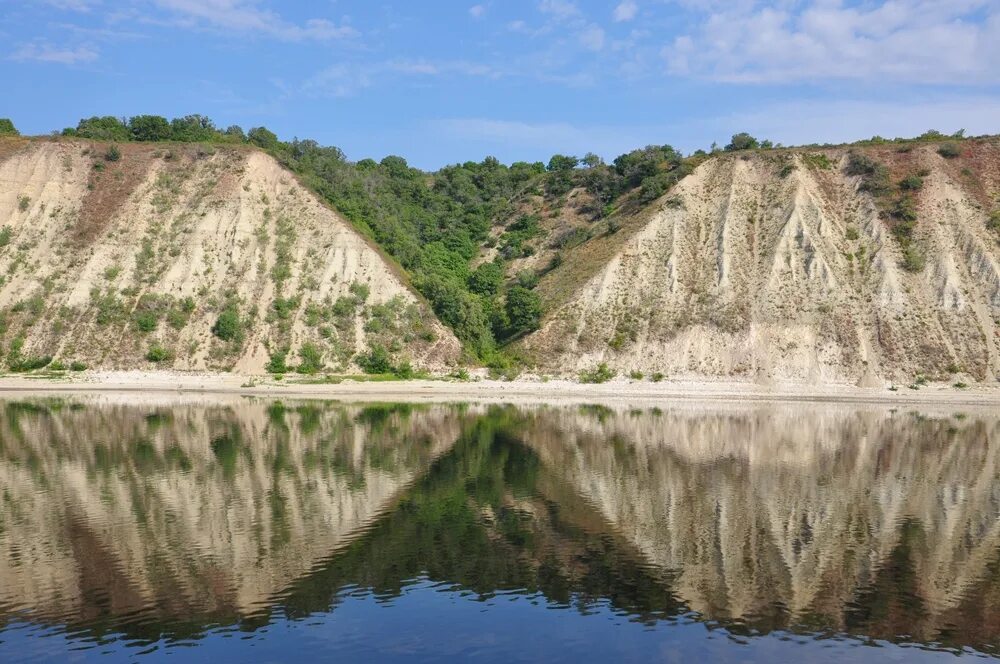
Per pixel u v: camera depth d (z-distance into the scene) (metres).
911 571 25.17
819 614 21.84
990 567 25.53
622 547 27.36
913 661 19.19
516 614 21.72
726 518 30.97
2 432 49.28
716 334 77.38
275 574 24.52
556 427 53.69
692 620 21.44
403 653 19.34
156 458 41.69
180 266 83.25
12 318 77.88
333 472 38.69
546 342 80.88
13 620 21.11
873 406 65.81
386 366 78.06
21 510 31.30
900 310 76.69
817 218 85.88
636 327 79.94
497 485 36.22
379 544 27.47
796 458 43.25
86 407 60.53
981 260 78.88
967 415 61.06
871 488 36.16
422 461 41.62
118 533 28.41
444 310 85.25
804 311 77.50
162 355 75.69
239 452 43.56
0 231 85.62
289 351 78.12
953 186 86.94
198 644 19.75
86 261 82.62
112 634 20.31
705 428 53.53
